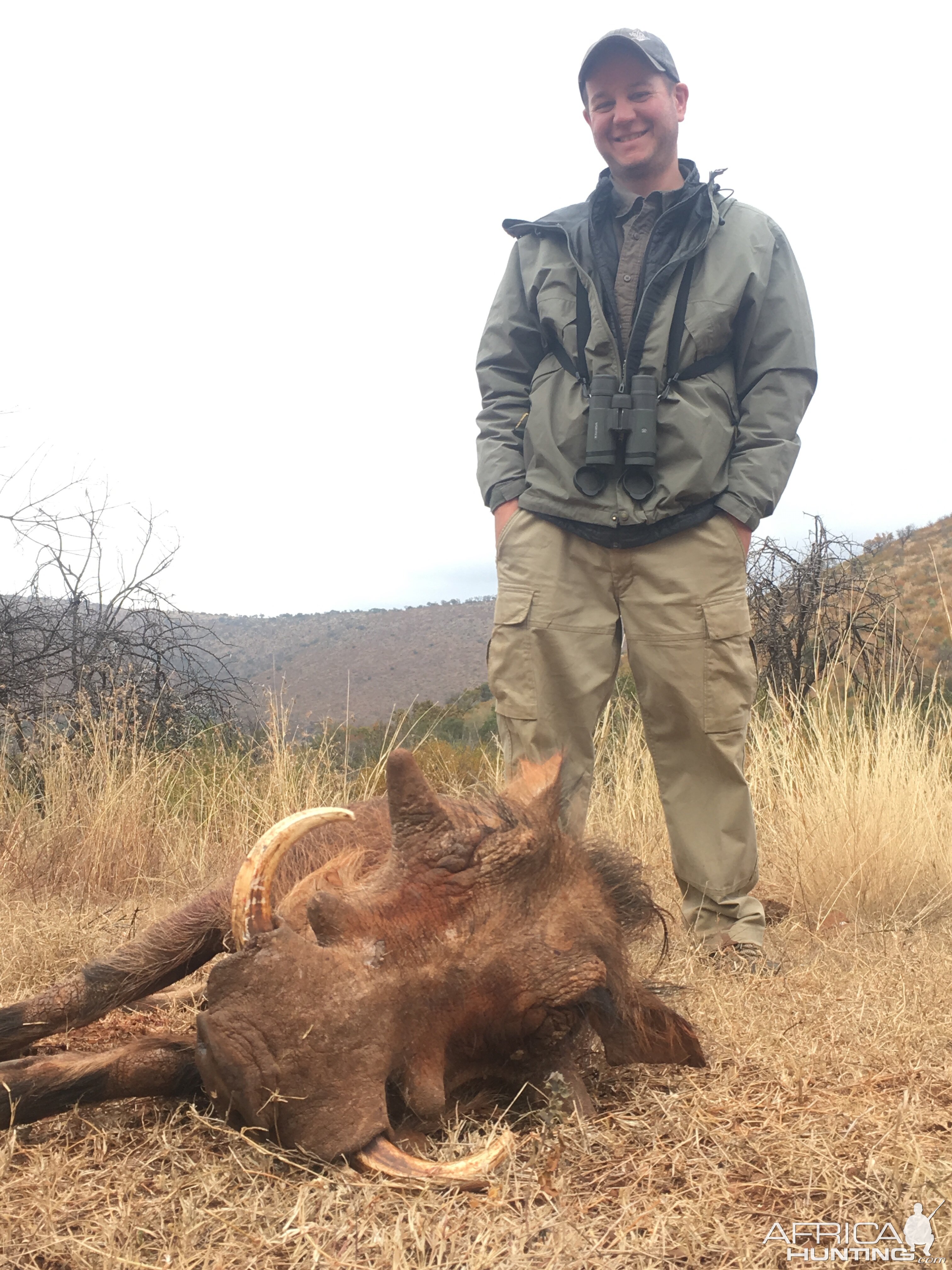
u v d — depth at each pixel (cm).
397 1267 96
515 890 129
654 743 228
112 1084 121
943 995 179
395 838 127
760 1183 115
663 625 221
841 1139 122
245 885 111
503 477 233
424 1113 116
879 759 320
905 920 250
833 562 441
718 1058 154
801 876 267
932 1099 137
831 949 217
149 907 255
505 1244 101
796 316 224
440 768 326
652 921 160
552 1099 127
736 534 222
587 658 225
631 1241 102
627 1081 147
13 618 407
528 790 145
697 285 217
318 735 348
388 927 119
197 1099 126
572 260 224
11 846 296
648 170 226
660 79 225
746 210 226
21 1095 117
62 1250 99
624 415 215
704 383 218
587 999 129
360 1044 111
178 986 196
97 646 415
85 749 347
